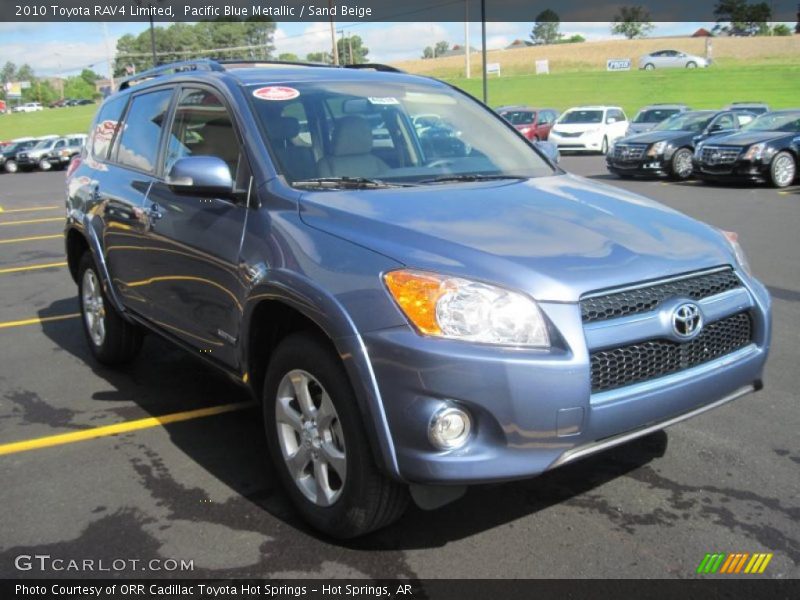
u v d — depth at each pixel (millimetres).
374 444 2656
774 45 78312
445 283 2590
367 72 4422
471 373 2498
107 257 4789
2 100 129875
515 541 3027
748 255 8602
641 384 2770
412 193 3346
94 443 4062
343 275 2783
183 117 4176
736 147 15562
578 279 2658
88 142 5578
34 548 3031
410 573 2828
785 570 2816
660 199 14055
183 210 3828
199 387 4938
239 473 3680
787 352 5305
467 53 61594
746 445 3863
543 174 4074
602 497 3367
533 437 2564
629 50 83062
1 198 20938
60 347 5922
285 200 3262
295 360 2969
